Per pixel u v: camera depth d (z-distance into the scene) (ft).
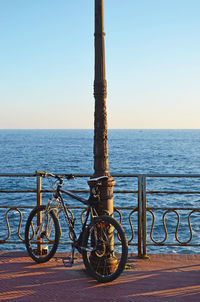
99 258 13.44
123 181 129.49
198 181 132.77
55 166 198.08
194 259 15.51
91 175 14.73
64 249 41.14
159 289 12.27
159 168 190.39
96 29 13.71
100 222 13.48
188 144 583.17
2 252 16.56
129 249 40.19
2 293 11.93
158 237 50.11
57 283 12.84
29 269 14.29
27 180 142.61
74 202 74.84
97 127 13.89
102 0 13.70
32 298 11.54
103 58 13.78
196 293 11.92
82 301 11.30
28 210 71.36
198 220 62.75
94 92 13.85
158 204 80.64
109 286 12.56
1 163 217.77
